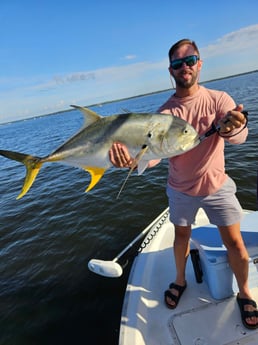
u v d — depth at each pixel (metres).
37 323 3.65
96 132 2.13
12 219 7.16
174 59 2.07
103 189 8.21
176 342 2.30
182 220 2.48
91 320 3.57
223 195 2.28
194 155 2.19
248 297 2.44
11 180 12.14
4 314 3.88
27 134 40.25
